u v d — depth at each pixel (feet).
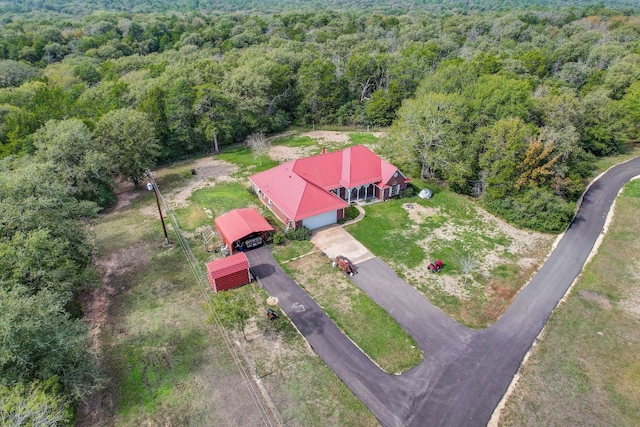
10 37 376.07
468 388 91.81
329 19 490.49
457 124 175.52
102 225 159.02
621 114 217.15
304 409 86.89
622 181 191.11
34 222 108.06
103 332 107.14
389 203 172.96
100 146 177.99
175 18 499.10
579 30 426.51
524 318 111.96
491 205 165.17
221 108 229.25
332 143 245.45
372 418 85.15
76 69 302.25
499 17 491.31
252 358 99.14
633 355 100.53
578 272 130.93
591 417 85.76
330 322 109.91
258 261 135.03
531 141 159.63
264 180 170.40
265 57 288.51
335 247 142.82
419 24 439.63
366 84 286.46
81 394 82.53
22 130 192.95
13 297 83.51
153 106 216.33
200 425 84.02
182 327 108.47
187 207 170.81
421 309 114.73
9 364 79.20
